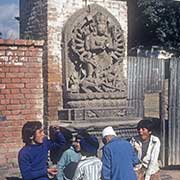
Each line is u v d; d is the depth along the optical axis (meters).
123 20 12.62
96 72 11.88
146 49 20.72
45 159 7.07
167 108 13.58
